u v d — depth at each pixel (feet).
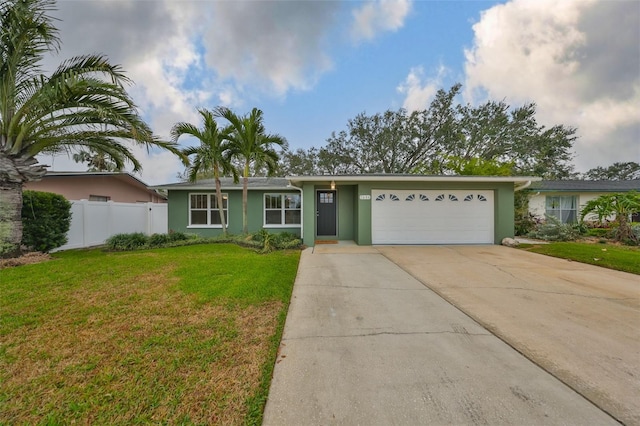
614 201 33.35
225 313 11.50
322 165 78.54
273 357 8.31
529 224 40.19
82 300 12.76
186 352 8.48
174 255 24.50
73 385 6.90
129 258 22.79
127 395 6.57
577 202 48.49
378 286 15.84
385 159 75.15
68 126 22.21
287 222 40.24
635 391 6.81
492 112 67.10
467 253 26.16
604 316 11.48
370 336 9.76
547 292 14.71
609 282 16.49
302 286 15.80
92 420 5.84
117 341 9.09
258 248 28.32
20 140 20.68
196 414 6.05
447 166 57.67
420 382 7.16
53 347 8.66
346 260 23.02
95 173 40.50
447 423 5.81
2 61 19.76
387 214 31.68
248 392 6.76
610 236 34.37
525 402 6.42
